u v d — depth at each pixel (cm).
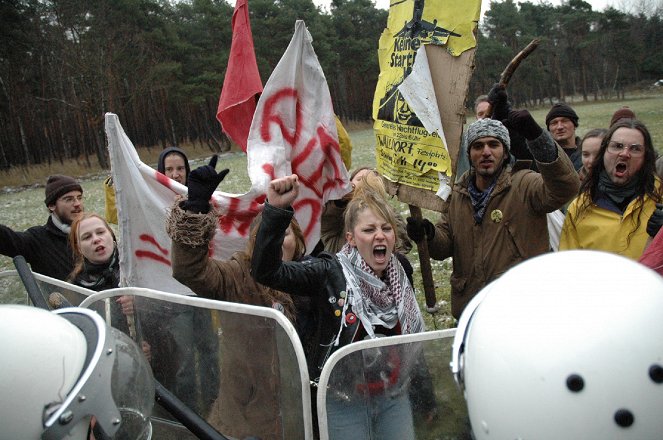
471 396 134
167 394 190
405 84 307
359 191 261
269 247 231
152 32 5475
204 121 6569
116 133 321
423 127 304
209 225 237
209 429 184
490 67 8244
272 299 264
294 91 337
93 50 5088
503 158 325
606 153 317
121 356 159
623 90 8994
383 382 178
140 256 331
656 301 117
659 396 112
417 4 305
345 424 175
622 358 112
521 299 125
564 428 115
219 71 6028
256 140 333
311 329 259
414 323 252
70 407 135
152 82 5459
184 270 241
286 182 230
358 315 237
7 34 4709
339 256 250
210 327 196
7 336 136
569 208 343
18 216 2067
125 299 218
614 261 124
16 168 4841
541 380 117
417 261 833
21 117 5166
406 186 319
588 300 118
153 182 323
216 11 6050
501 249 320
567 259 128
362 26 8438
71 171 4866
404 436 179
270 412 185
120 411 154
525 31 8762
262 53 6222
